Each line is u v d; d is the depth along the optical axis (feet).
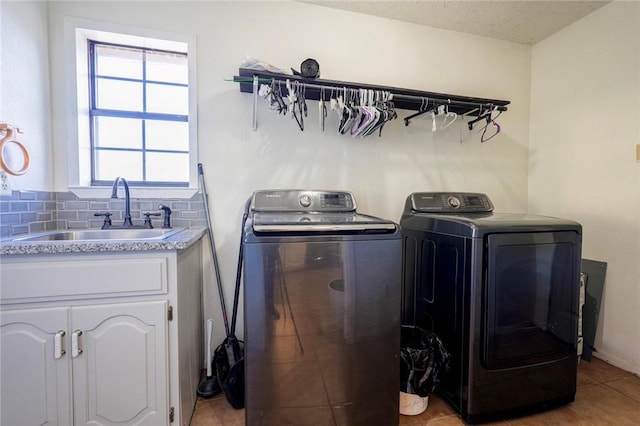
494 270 4.72
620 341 6.39
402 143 7.39
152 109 6.53
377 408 4.42
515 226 4.83
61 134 5.62
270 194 5.87
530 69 8.32
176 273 4.18
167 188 6.10
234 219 6.41
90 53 6.08
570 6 6.61
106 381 3.96
